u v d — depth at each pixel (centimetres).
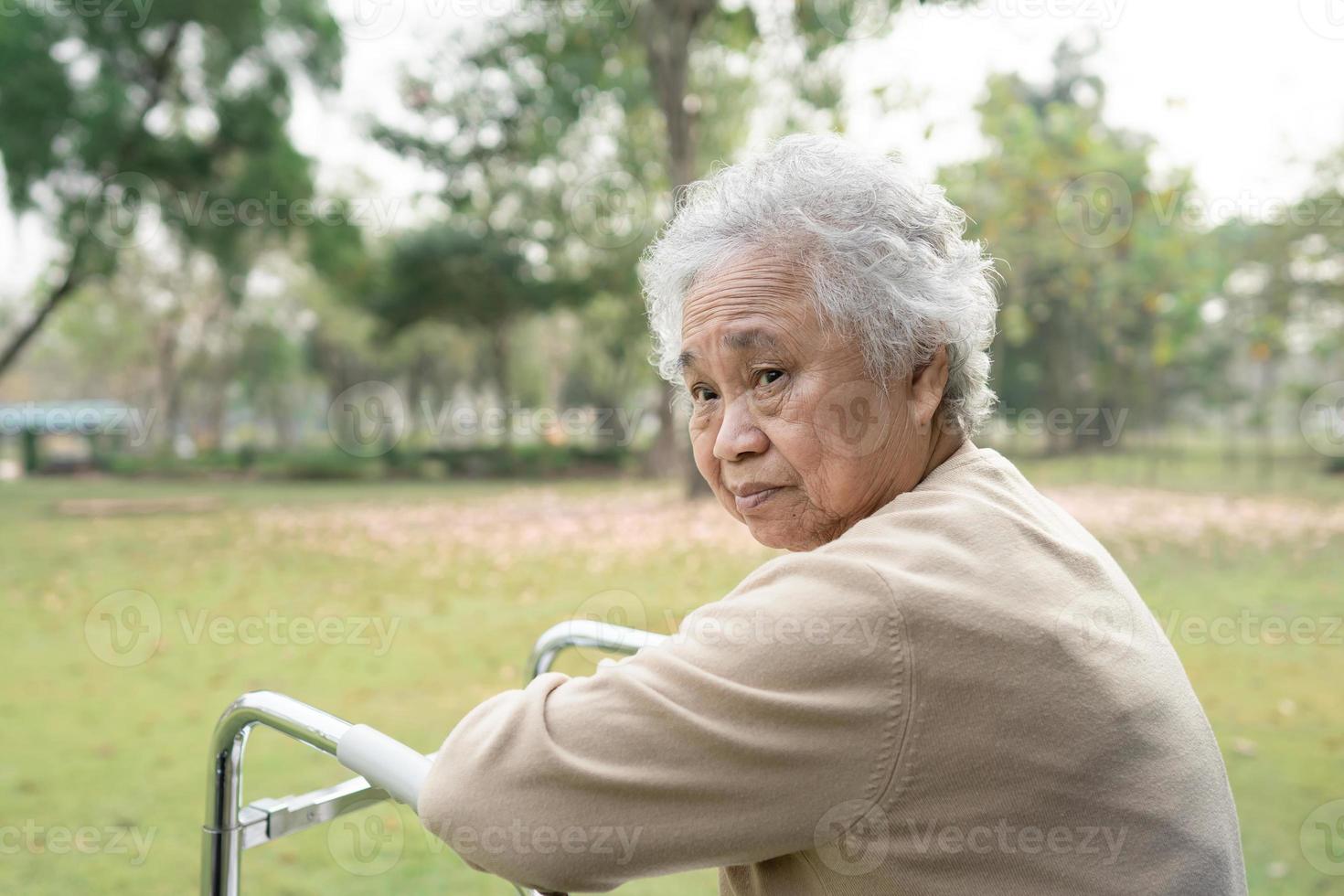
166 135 1491
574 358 2611
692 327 84
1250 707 325
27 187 1392
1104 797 70
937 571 69
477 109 1337
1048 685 68
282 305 2597
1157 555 620
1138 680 74
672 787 65
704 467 89
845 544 74
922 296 81
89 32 1362
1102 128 755
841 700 65
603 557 668
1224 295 1080
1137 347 1161
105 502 1266
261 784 262
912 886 67
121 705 348
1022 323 885
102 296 2262
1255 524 765
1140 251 769
